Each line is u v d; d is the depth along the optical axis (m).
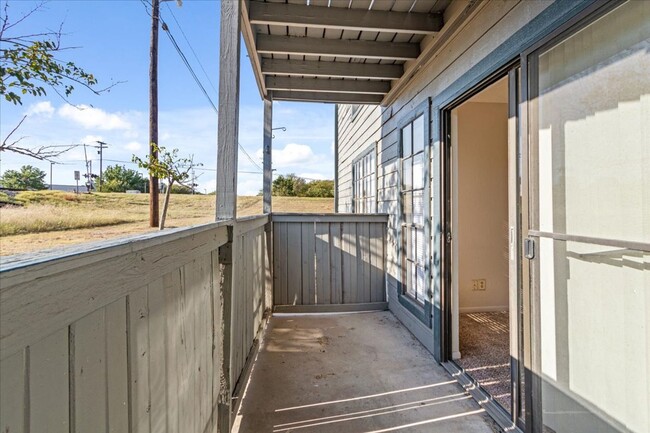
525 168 1.76
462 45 2.48
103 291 0.71
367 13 2.58
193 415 1.32
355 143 6.97
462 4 2.27
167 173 2.72
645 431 1.16
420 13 2.61
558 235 1.54
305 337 3.40
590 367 1.38
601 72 1.32
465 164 3.99
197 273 1.37
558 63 1.53
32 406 0.53
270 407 2.18
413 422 2.02
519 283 1.82
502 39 1.98
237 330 2.11
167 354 1.06
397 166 3.93
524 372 1.77
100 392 0.71
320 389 2.40
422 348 3.10
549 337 1.60
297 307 4.21
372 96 4.42
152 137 3.79
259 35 2.98
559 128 1.53
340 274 4.27
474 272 4.04
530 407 1.73
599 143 1.33
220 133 1.80
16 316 0.49
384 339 3.33
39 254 0.60
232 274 1.81
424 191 3.12
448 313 2.77
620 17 1.24
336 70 3.52
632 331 1.21
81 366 0.65
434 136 2.93
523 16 1.78
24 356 0.51
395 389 2.39
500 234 4.05
